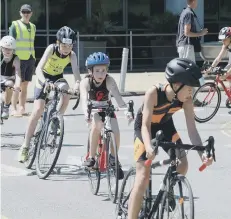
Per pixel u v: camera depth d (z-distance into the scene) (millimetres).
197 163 20969
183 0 52062
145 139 11844
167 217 11609
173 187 11547
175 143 11547
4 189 17859
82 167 20344
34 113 19953
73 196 17156
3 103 23719
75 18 54250
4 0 52250
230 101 30406
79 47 49500
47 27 53562
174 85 11758
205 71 29922
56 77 20125
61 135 18438
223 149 23234
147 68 51375
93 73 16312
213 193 17453
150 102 12078
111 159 16375
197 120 29156
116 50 53312
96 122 16375
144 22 55812
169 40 51625
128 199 13281
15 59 22719
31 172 19656
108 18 54812
